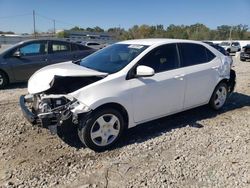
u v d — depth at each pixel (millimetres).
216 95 5906
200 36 78438
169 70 4848
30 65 8562
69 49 9289
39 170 3625
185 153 4098
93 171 3602
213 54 5742
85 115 3955
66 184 3326
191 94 5242
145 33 79438
